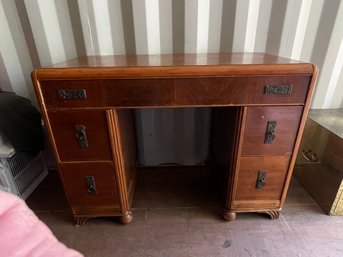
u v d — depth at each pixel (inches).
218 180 48.1
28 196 50.4
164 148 57.9
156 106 32.7
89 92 31.5
